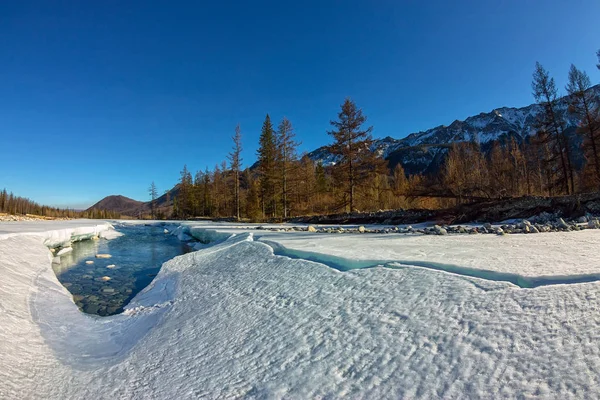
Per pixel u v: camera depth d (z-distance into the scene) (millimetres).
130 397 3791
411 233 11828
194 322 5797
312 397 3107
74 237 20750
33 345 5125
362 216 20016
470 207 15633
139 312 7199
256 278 7141
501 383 2656
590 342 2775
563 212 12703
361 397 2953
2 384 3910
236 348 4457
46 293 7879
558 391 2428
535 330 3123
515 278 4297
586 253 5504
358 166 24953
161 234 28781
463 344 3223
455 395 2684
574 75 22031
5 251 9555
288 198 33438
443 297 4156
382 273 5402
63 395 3928
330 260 6953
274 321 4934
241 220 35125
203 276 8773
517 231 10000
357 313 4402
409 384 2939
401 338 3604
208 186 59562
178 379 4012
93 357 5109
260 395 3324
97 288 9758
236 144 37906
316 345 3975
